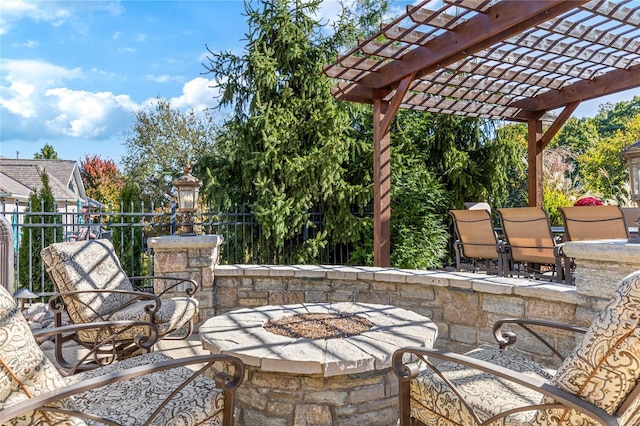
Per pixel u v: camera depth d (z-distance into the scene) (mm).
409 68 4516
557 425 1274
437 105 6062
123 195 6184
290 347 2191
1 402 1127
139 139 16156
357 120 6973
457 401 1592
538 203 6723
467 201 7270
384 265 5016
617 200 9211
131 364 2025
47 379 1209
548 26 4062
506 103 6352
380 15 7453
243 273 4250
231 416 1670
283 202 5598
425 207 6531
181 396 1660
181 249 4172
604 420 1118
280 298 4203
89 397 1654
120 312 2955
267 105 5855
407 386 1773
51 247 2922
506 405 1520
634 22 3947
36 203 5727
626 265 2283
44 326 4008
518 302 2941
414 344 2242
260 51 6086
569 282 3764
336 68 4723
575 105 6129
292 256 6082
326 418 2111
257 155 5637
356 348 2174
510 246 4543
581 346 1220
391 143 6840
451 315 3385
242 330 2506
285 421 2156
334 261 6391
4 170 18875
